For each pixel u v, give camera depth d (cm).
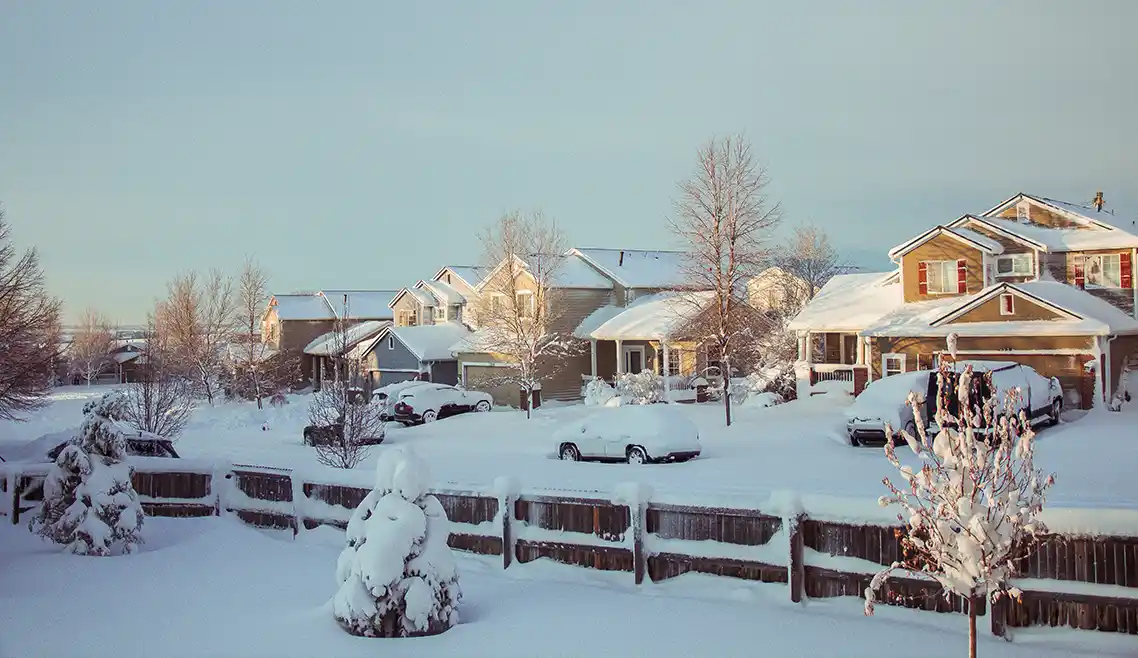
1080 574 896
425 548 1003
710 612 1032
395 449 1035
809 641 920
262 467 1694
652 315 4647
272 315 7581
